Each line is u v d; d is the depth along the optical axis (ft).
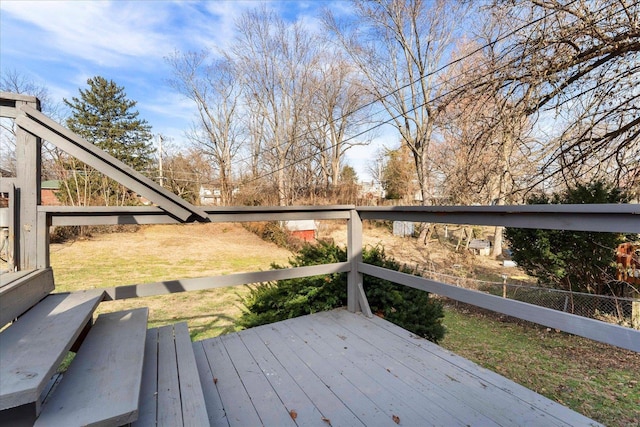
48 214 5.83
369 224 61.46
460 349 15.30
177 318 18.01
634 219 4.25
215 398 5.47
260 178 64.64
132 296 6.71
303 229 46.68
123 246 42.68
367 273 9.18
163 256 37.27
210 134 73.31
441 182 37.65
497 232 38.47
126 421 3.36
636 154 13.58
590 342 15.88
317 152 65.00
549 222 5.19
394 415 5.00
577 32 12.60
